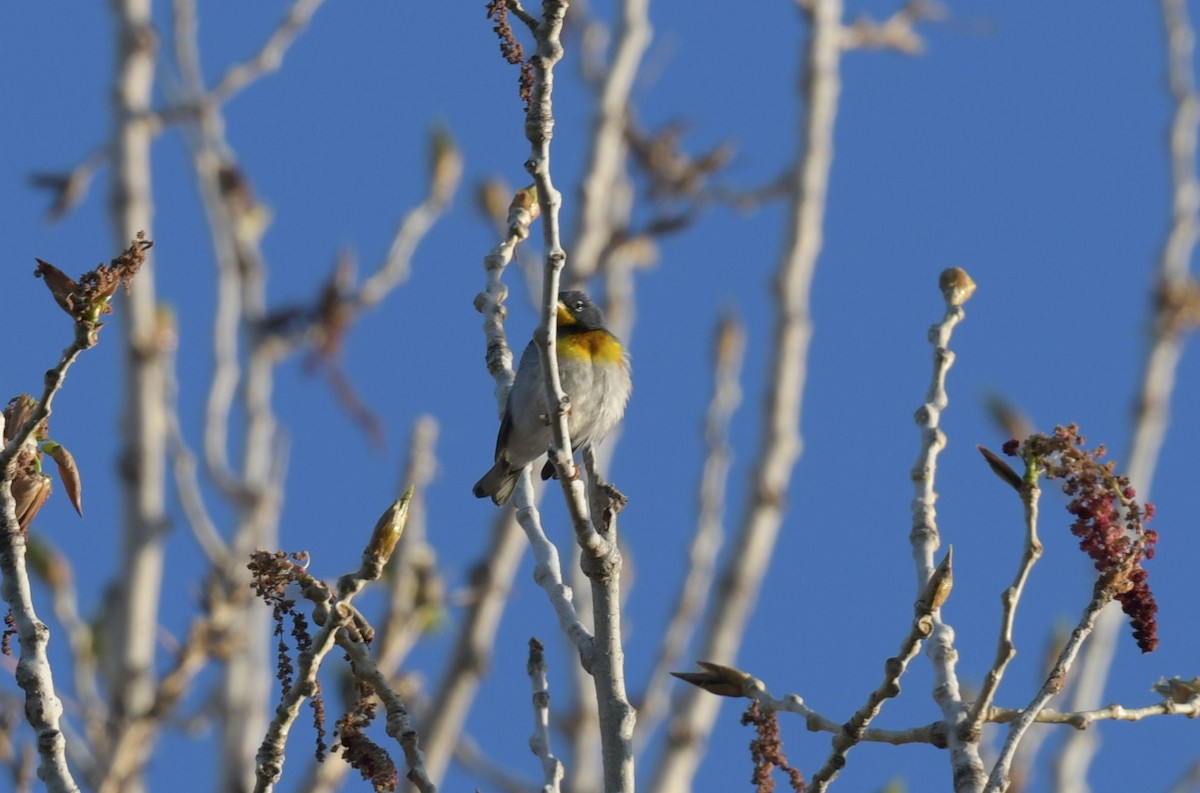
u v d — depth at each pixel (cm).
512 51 730
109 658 1360
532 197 1041
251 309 1555
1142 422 1581
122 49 1530
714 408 1552
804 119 1670
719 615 1506
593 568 783
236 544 1452
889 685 698
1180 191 1666
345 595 673
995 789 677
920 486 848
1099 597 689
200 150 1556
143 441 1442
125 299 1474
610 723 766
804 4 1711
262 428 1552
